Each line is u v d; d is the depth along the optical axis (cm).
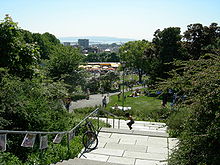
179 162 497
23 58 1256
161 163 784
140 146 945
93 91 4944
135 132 1109
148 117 2025
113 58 13300
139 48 6631
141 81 6806
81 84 2602
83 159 747
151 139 1034
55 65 2456
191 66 564
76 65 2562
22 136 827
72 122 1112
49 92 1156
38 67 1391
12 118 851
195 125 504
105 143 966
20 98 879
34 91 1062
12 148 766
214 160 443
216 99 461
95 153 862
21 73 1262
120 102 3766
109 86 5219
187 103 524
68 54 2505
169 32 3944
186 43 3859
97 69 7481
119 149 908
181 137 530
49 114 1019
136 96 4350
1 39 1191
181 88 549
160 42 4106
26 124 871
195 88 518
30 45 1314
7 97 838
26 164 675
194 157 480
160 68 3712
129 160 813
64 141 884
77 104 3562
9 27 1216
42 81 1319
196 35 3806
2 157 644
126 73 7281
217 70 489
